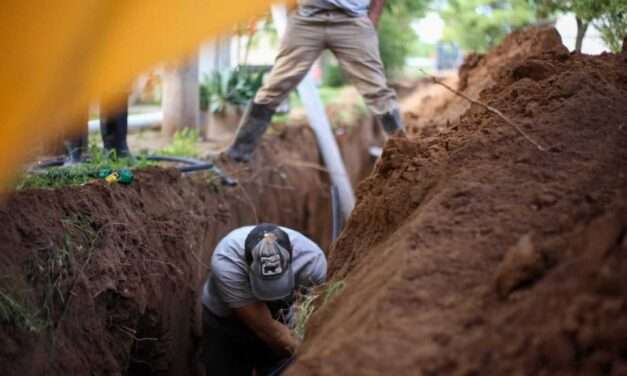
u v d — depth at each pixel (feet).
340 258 14.19
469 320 8.09
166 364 17.70
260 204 26.32
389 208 12.75
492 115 13.57
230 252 16.83
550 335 7.15
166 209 18.92
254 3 11.08
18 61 10.43
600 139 11.62
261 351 18.56
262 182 26.76
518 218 9.84
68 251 14.07
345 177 30.22
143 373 17.51
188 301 19.04
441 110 30.45
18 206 13.58
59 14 10.37
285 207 28.68
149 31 10.67
